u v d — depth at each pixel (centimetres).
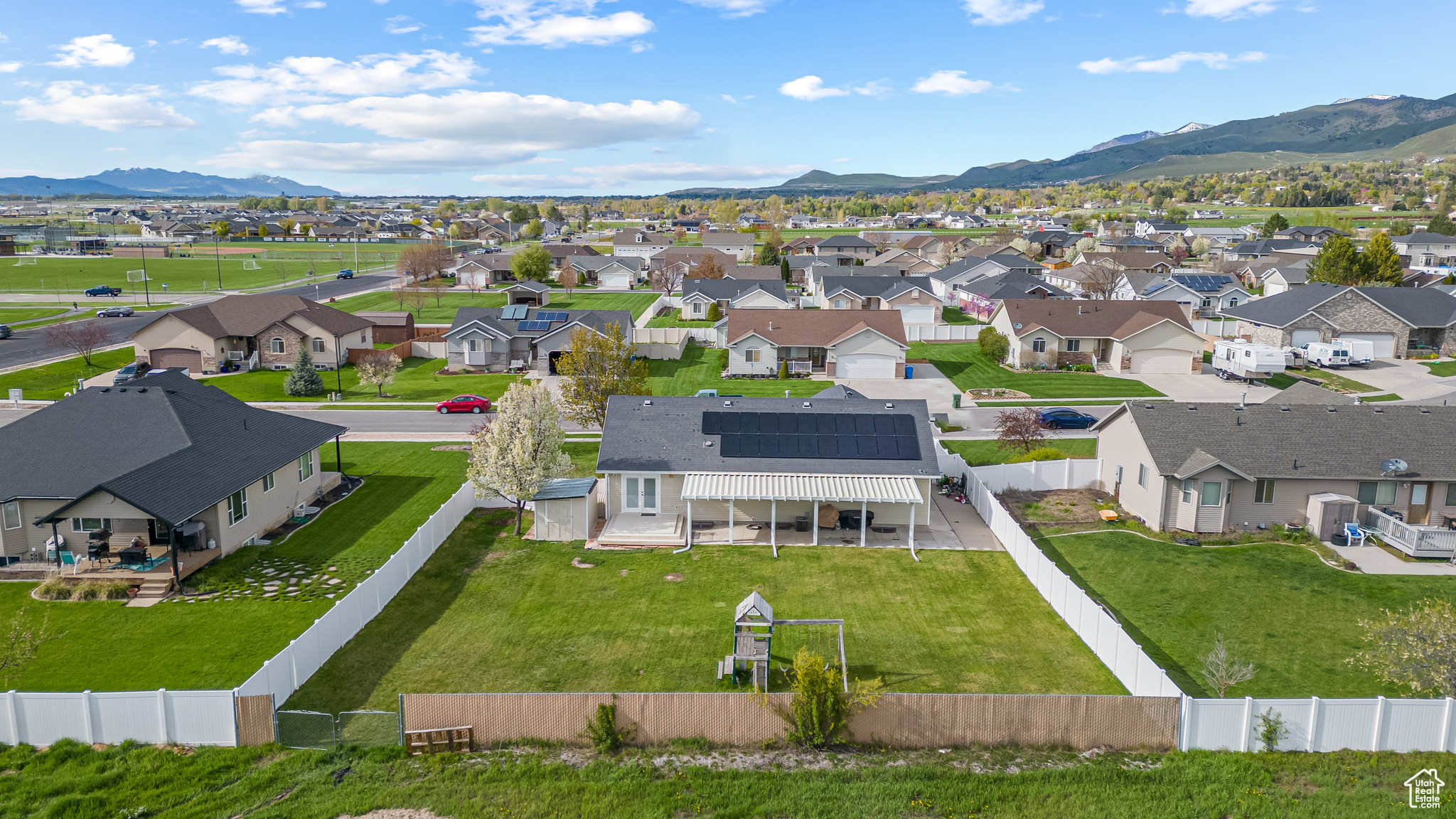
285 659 2484
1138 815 1950
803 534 4038
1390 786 2048
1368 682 2708
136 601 3194
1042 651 2881
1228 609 3253
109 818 1917
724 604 3262
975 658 2833
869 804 1981
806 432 4225
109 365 7944
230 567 3500
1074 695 2414
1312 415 4262
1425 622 2466
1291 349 8056
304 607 3177
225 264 17900
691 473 4006
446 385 7594
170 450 3659
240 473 3753
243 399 7000
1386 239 11244
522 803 1980
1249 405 4347
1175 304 8338
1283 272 12050
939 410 6638
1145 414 4281
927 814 1953
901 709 2228
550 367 8106
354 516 4225
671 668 2744
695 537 3984
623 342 5694
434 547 3784
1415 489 4016
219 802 1970
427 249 15662
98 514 3300
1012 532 3741
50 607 3130
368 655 2800
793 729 2234
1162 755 2205
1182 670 2786
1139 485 4266
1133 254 14062
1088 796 2009
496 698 2211
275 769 2103
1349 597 3347
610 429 4284
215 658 2766
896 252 16312
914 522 4022
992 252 14500
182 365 7881
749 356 7931
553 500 3938
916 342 9881
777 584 3456
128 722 2214
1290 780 2077
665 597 3328
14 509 3466
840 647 2750
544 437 3984
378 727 2308
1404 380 7294
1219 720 2197
